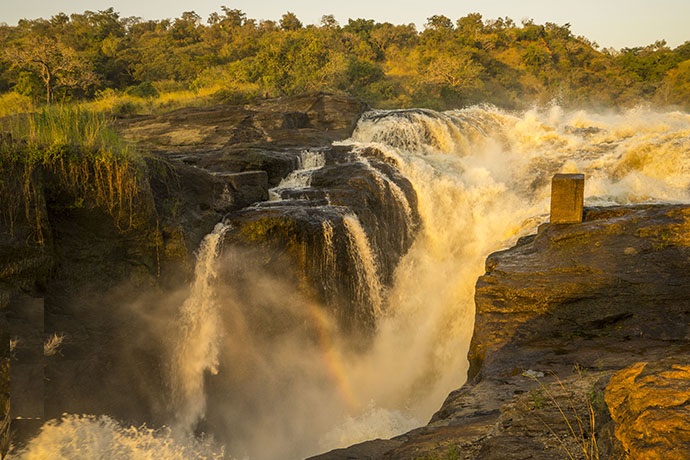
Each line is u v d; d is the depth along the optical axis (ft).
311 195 50.08
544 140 75.66
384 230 53.36
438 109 136.05
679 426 10.65
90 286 33.86
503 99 177.78
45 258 31.40
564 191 34.53
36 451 30.09
